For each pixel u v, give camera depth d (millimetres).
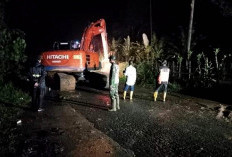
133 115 7852
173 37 18078
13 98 8547
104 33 13727
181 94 11453
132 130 6496
